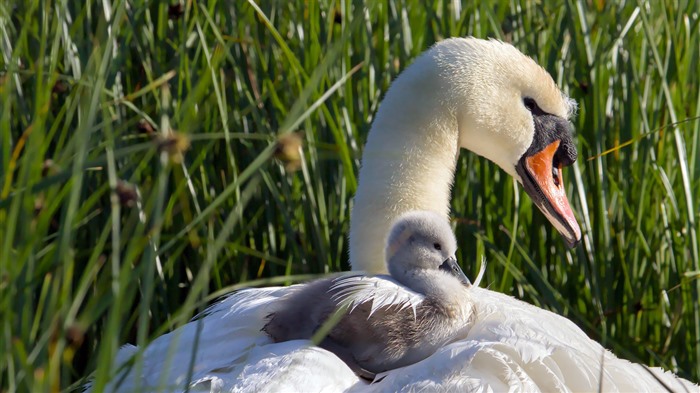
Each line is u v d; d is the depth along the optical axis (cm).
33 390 321
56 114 574
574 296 631
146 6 591
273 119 614
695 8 692
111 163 317
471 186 617
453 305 398
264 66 606
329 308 388
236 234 607
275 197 587
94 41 547
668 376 452
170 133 333
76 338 334
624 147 637
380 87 625
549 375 372
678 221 617
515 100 516
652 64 657
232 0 622
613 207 636
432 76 502
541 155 523
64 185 409
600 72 634
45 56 570
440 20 654
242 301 444
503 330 399
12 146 550
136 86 593
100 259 473
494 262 623
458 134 512
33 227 375
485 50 513
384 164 497
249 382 352
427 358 368
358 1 607
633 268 627
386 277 412
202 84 454
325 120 600
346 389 357
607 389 390
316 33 602
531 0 692
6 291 339
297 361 360
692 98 639
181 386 368
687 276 578
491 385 357
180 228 589
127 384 404
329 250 596
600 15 668
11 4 600
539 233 630
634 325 625
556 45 649
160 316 593
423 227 412
